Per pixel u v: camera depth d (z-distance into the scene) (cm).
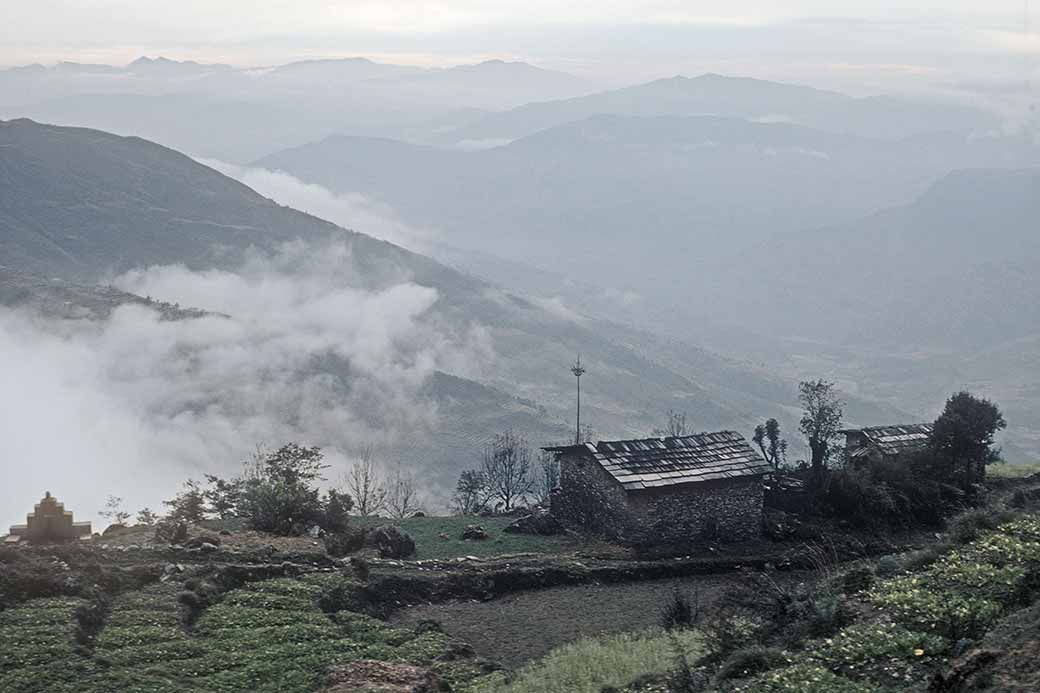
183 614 3650
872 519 5622
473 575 4581
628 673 3031
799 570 4950
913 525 5669
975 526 3125
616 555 5031
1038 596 2477
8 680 2933
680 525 5278
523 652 3756
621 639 3631
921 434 6462
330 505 5319
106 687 2938
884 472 5803
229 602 3844
